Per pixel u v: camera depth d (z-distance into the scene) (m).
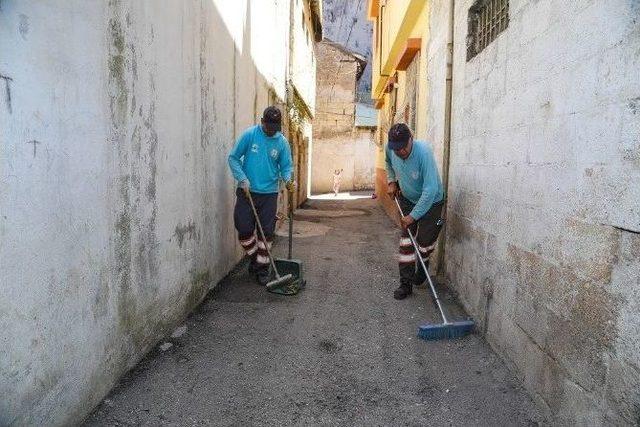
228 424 2.55
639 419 1.76
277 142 4.89
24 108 1.88
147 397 2.75
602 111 2.03
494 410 2.70
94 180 2.44
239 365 3.20
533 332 2.73
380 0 13.45
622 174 1.88
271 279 4.95
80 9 2.25
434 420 2.62
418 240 4.58
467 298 4.16
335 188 20.27
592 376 2.09
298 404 2.77
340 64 22.55
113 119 2.61
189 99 3.86
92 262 2.46
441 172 5.27
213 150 4.59
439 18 5.48
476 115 3.95
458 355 3.39
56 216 2.12
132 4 2.79
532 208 2.75
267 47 7.36
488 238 3.57
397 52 9.50
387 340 3.66
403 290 4.62
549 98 2.54
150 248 3.20
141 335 3.15
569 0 2.33
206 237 4.47
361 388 2.95
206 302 4.38
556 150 2.46
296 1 11.17
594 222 2.08
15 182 1.84
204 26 4.17
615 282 1.92
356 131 23.39
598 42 2.06
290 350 3.46
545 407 2.57
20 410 1.93
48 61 2.02
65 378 2.26
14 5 1.80
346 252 6.82
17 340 1.89
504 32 3.26
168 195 3.48
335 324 3.96
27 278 1.94
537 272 2.68
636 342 1.78
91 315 2.48
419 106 7.12
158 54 3.20
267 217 4.91
